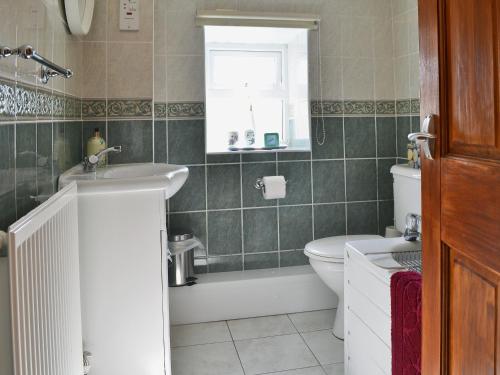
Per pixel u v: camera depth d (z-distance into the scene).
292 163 2.66
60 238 1.15
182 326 2.38
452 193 0.78
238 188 2.60
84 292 1.58
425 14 0.86
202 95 2.51
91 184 1.52
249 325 2.38
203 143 2.54
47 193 1.39
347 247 1.74
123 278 1.60
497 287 0.65
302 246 2.70
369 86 2.74
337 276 2.11
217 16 2.44
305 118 2.63
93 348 1.60
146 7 2.29
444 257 0.82
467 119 0.73
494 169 0.65
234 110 2.69
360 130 2.74
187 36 2.49
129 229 1.60
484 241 0.68
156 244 1.62
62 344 1.15
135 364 1.63
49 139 1.43
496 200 0.64
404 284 1.26
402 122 2.71
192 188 2.54
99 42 2.26
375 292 1.48
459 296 0.77
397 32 2.71
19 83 1.07
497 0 0.63
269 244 2.65
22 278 0.79
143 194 1.60
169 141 2.50
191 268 2.46
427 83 0.86
